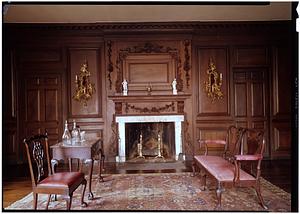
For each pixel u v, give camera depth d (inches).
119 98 305.4
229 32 310.5
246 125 312.2
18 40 304.8
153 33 308.3
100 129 309.9
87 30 306.7
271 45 311.4
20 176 251.1
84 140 202.8
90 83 310.0
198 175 242.8
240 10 268.7
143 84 309.7
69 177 159.0
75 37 307.7
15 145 305.9
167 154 318.7
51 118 309.4
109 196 190.7
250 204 170.6
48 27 304.0
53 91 309.6
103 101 310.2
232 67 311.7
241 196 186.1
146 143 322.7
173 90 307.3
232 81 312.7
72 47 309.0
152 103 308.7
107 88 309.0
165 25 305.4
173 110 309.7
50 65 307.9
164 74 310.3
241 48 311.9
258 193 163.8
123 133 307.0
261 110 312.8
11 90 304.8
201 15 282.4
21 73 306.8
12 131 305.4
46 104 309.1
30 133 307.9
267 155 312.2
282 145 311.9
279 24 307.7
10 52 303.7
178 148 308.5
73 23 301.1
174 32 308.3
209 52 311.9
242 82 313.0
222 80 312.2
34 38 305.6
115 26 304.7
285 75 311.0
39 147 161.5
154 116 306.5
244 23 306.3
